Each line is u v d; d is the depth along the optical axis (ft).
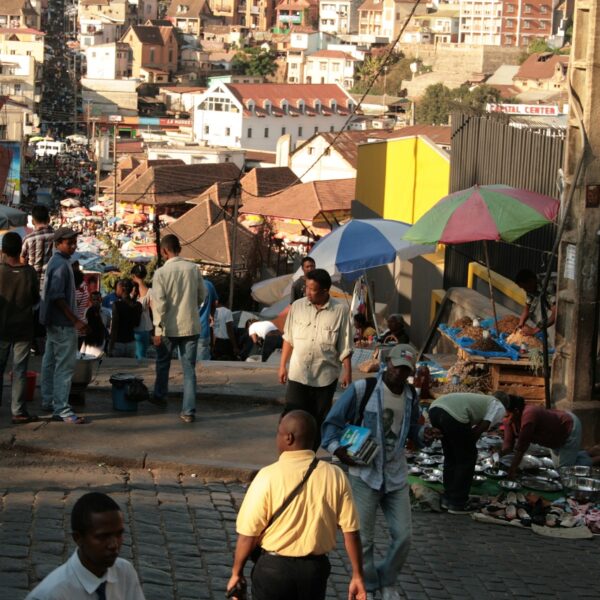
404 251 63.26
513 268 63.93
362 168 103.96
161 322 41.86
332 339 34.60
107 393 46.21
